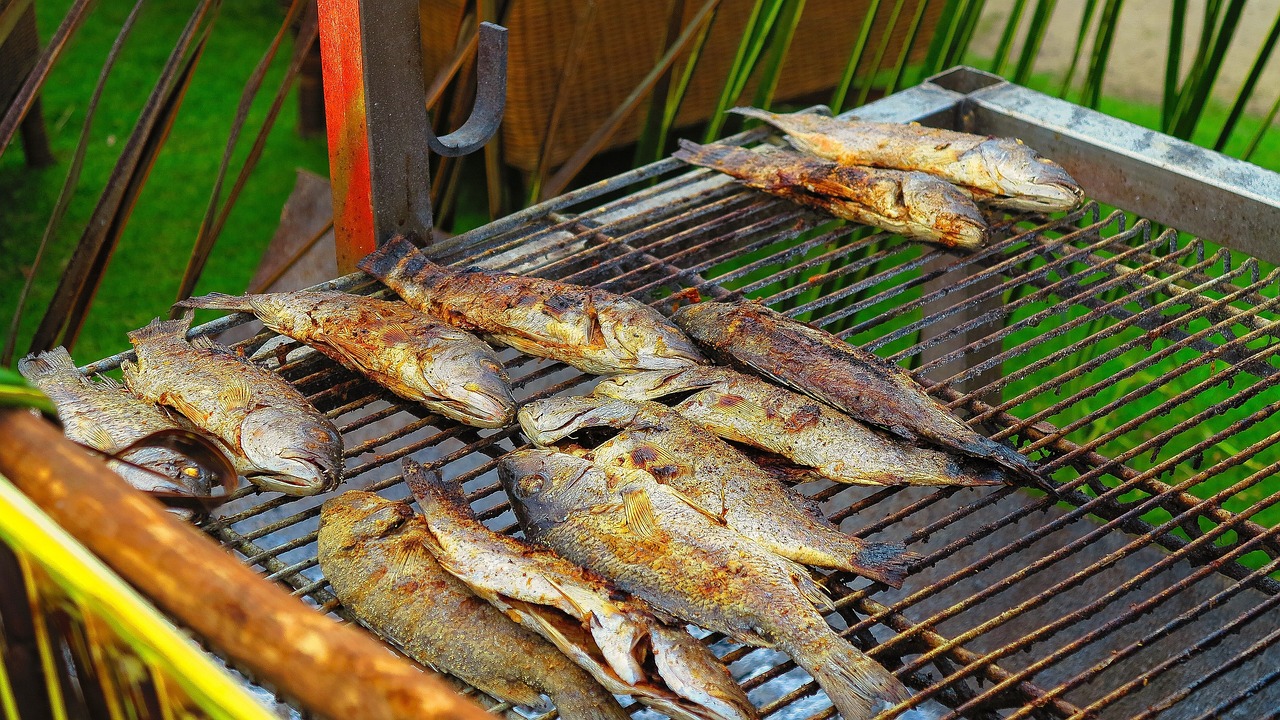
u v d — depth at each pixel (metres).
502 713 1.35
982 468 1.50
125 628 0.63
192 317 1.63
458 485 1.46
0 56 2.34
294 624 0.62
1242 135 2.92
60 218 1.65
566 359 1.61
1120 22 3.52
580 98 2.35
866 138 1.86
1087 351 2.18
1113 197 1.89
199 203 2.64
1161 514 1.96
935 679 1.68
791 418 1.53
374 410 1.95
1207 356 1.60
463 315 1.63
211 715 0.62
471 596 1.39
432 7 2.37
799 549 1.43
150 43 3.22
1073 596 1.75
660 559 1.40
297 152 2.84
